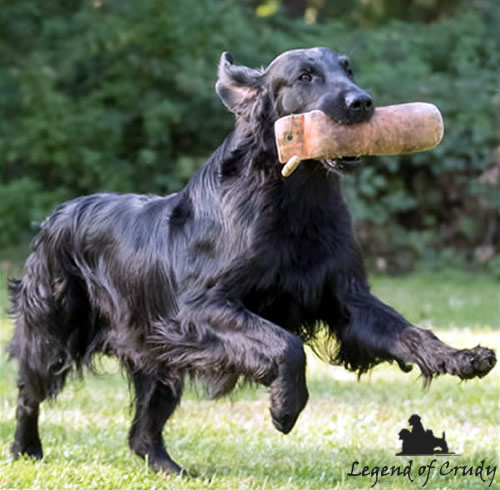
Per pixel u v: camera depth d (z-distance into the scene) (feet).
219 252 28.96
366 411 39.99
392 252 88.02
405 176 88.53
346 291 29.32
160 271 30.45
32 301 33.58
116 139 87.40
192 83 85.51
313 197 28.60
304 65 28.35
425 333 27.96
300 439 35.88
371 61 91.35
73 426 38.01
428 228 89.15
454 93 87.56
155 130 86.28
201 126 89.20
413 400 42.04
